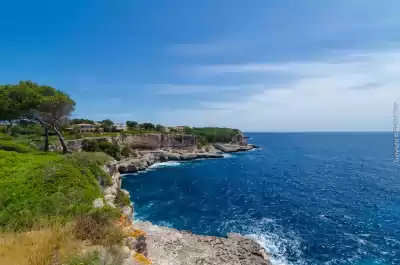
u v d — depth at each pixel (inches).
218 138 5866.1
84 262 342.3
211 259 864.3
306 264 965.8
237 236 1143.6
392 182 2487.7
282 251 1069.1
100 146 3120.1
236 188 2303.2
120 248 438.0
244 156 4881.9
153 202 1857.8
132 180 2687.0
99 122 5113.2
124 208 1152.2
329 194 2058.3
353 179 2674.7
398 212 1577.3
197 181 2628.0
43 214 563.8
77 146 2787.9
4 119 1566.2
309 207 1700.3
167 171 3243.1
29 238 400.8
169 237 1013.2
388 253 1054.4
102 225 468.8
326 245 1125.1
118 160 3221.0
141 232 591.8
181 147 4645.7
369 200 1865.2
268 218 1488.7
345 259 1007.0
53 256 351.9
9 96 1536.7
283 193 2100.1
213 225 1382.9
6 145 1358.3
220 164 3853.3
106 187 1087.0
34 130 2687.0
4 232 465.4
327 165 3715.6
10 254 350.6
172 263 799.1
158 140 4343.0
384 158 4421.8
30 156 1153.4
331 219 1465.3
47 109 1593.3
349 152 5541.3
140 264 429.1
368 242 1157.7
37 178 799.1
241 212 1603.1
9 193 692.7
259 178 2775.6
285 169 3378.4
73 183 800.3
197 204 1795.0
